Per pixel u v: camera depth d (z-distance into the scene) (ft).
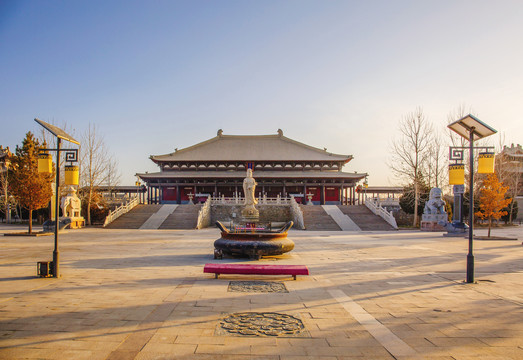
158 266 50.47
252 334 23.48
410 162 171.42
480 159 41.86
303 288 36.94
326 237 107.96
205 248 74.23
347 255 64.18
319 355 20.34
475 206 174.29
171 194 268.41
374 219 157.99
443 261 57.36
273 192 271.69
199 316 27.14
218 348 21.17
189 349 20.98
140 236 105.60
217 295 33.58
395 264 53.72
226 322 25.84
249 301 31.55
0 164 205.98
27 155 105.40
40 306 29.48
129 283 38.60
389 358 20.03
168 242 87.20
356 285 38.60
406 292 35.55
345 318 27.02
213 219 176.24
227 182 264.72
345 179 267.18
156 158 267.39
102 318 26.50
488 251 72.23
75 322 25.55
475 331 24.48
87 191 172.24
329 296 33.60
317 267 50.65
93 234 112.98
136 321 25.88
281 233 59.36
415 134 173.17
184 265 51.44
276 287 37.27
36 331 23.72
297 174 265.13
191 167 276.41
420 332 24.17
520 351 21.13
